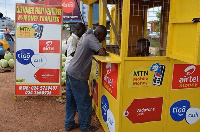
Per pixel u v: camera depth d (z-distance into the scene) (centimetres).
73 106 384
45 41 504
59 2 1454
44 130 388
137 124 315
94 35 352
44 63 512
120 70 294
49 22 499
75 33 444
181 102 327
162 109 321
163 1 353
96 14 541
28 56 504
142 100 310
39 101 527
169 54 293
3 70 857
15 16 487
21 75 511
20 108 481
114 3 421
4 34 1155
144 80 304
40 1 1445
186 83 322
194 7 240
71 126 388
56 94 526
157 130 326
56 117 441
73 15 1433
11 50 1157
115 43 397
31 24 494
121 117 306
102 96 382
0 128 390
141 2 420
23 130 386
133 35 427
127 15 283
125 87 299
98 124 411
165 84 313
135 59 293
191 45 247
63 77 666
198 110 339
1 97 546
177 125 335
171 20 283
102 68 376
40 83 518
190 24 248
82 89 350
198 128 347
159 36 361
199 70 324
